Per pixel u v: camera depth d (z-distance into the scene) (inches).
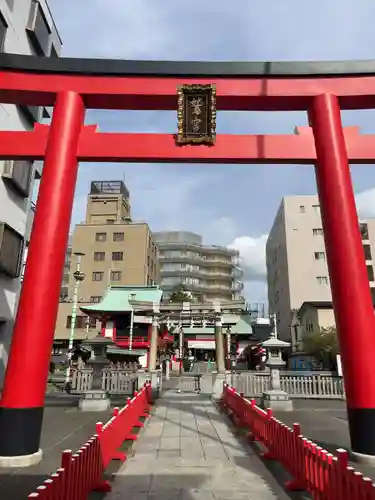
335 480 178.5
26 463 264.1
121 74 378.6
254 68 382.6
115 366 951.0
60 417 488.1
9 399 275.1
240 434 397.1
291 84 380.8
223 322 1167.0
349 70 376.5
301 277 1956.2
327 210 343.3
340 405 639.8
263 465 281.1
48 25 674.8
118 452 300.8
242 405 441.1
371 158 365.1
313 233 2022.6
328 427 433.1
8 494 209.8
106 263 2325.3
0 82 364.8
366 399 287.6
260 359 1296.8
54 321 306.7
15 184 575.2
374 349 299.1
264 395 611.8
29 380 280.4
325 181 350.6
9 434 267.7
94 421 457.1
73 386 775.1
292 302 1929.1
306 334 1659.7
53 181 333.7
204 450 327.6
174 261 3567.9
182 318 864.9
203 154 370.3
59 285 316.5
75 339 1971.0
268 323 2062.0
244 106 395.2
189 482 241.8
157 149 370.0
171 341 1915.6
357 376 294.7
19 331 290.8
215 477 252.2
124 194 2874.0
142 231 2368.4
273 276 2418.8
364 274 318.0
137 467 275.0
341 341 311.4
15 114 582.9
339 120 367.2
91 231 2405.3
